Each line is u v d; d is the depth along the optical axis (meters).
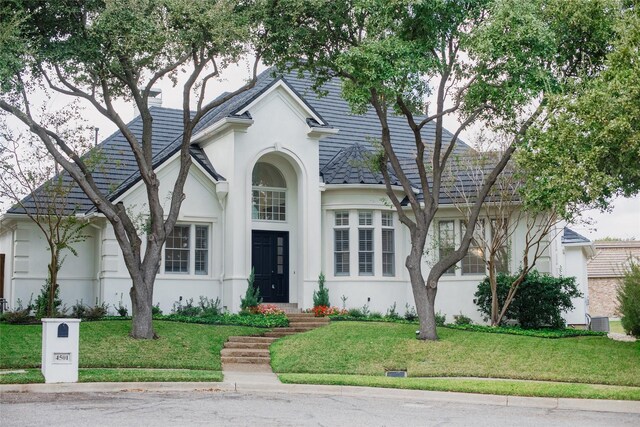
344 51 21.02
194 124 21.61
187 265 26.47
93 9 19.64
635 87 15.66
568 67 20.98
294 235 28.09
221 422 11.55
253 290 25.97
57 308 24.83
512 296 25.02
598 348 20.66
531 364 18.95
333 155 29.95
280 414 12.59
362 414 12.86
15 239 25.66
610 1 18.69
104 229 25.39
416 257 21.89
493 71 19.42
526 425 12.06
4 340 19.70
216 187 26.53
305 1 20.20
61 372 15.62
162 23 19.17
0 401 13.57
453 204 27.39
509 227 27.38
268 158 27.91
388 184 22.73
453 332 22.69
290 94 27.47
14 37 17.45
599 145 16.53
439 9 19.61
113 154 27.86
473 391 15.53
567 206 19.38
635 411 14.23
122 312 24.70
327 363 19.28
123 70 20.50
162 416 12.03
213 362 19.42
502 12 18.69
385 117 22.27
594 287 49.12
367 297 27.42
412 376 18.45
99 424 11.12
